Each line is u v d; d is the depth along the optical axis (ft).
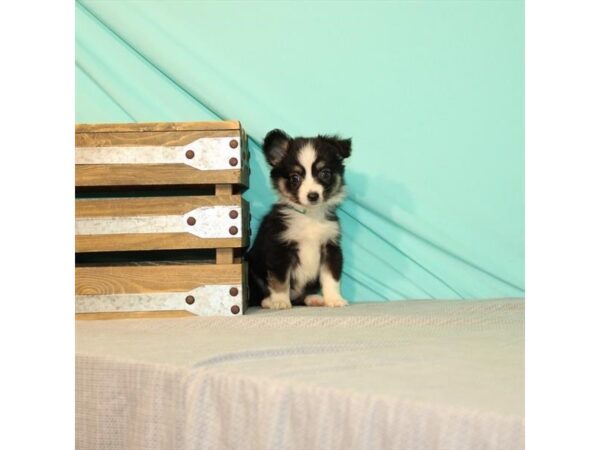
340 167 11.52
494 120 12.10
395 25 12.13
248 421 5.01
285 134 11.26
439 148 12.16
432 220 12.14
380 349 6.32
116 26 11.94
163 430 5.61
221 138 9.59
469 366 5.41
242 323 8.46
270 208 11.85
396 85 12.19
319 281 11.59
